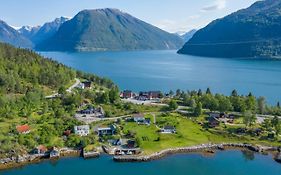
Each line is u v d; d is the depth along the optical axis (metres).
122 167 184.12
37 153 193.38
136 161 191.88
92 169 180.75
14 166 182.62
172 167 185.25
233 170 182.62
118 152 199.00
